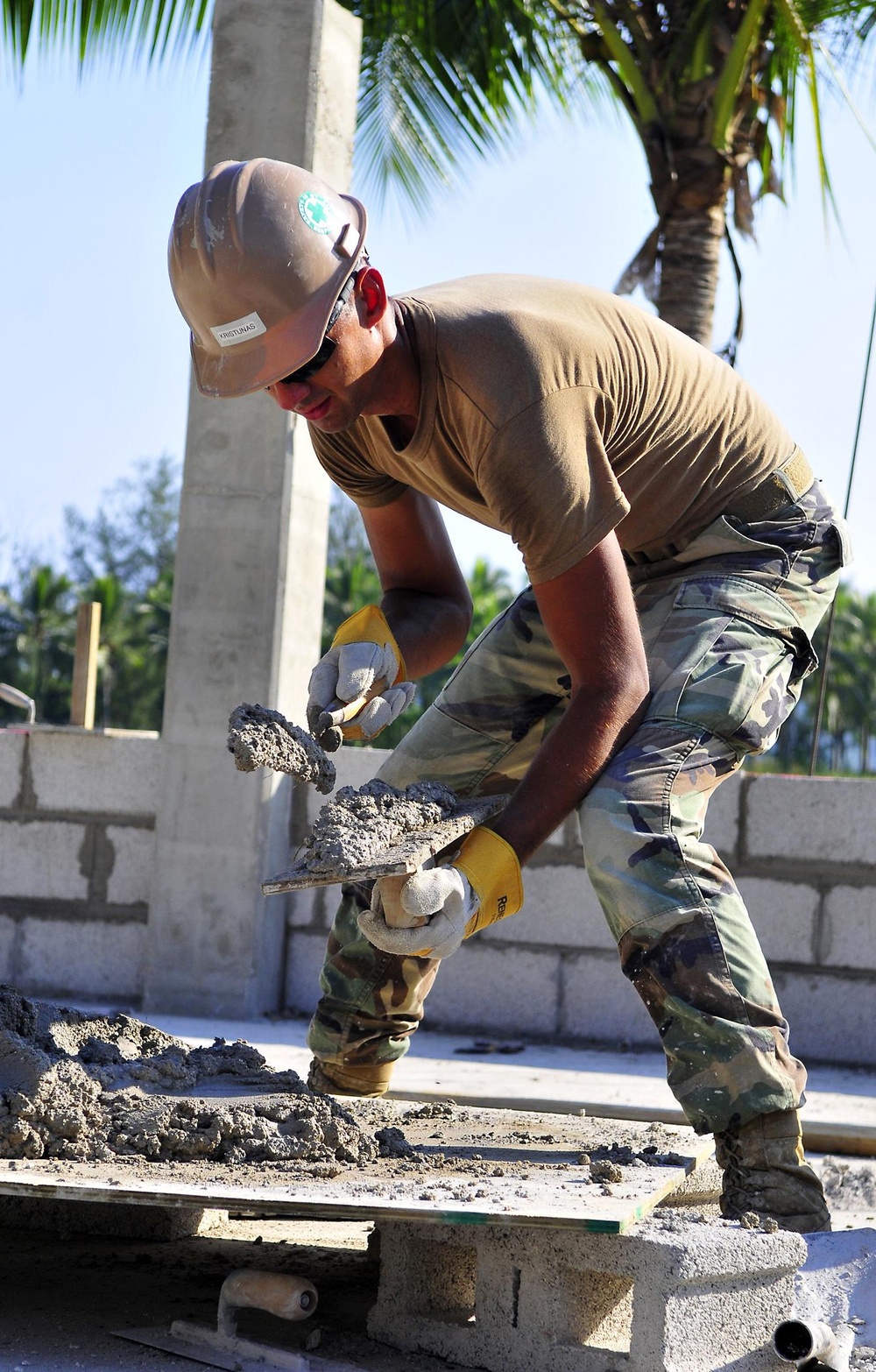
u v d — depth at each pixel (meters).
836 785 4.95
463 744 2.86
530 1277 1.97
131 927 5.57
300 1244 2.67
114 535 51.03
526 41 7.88
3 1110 2.14
